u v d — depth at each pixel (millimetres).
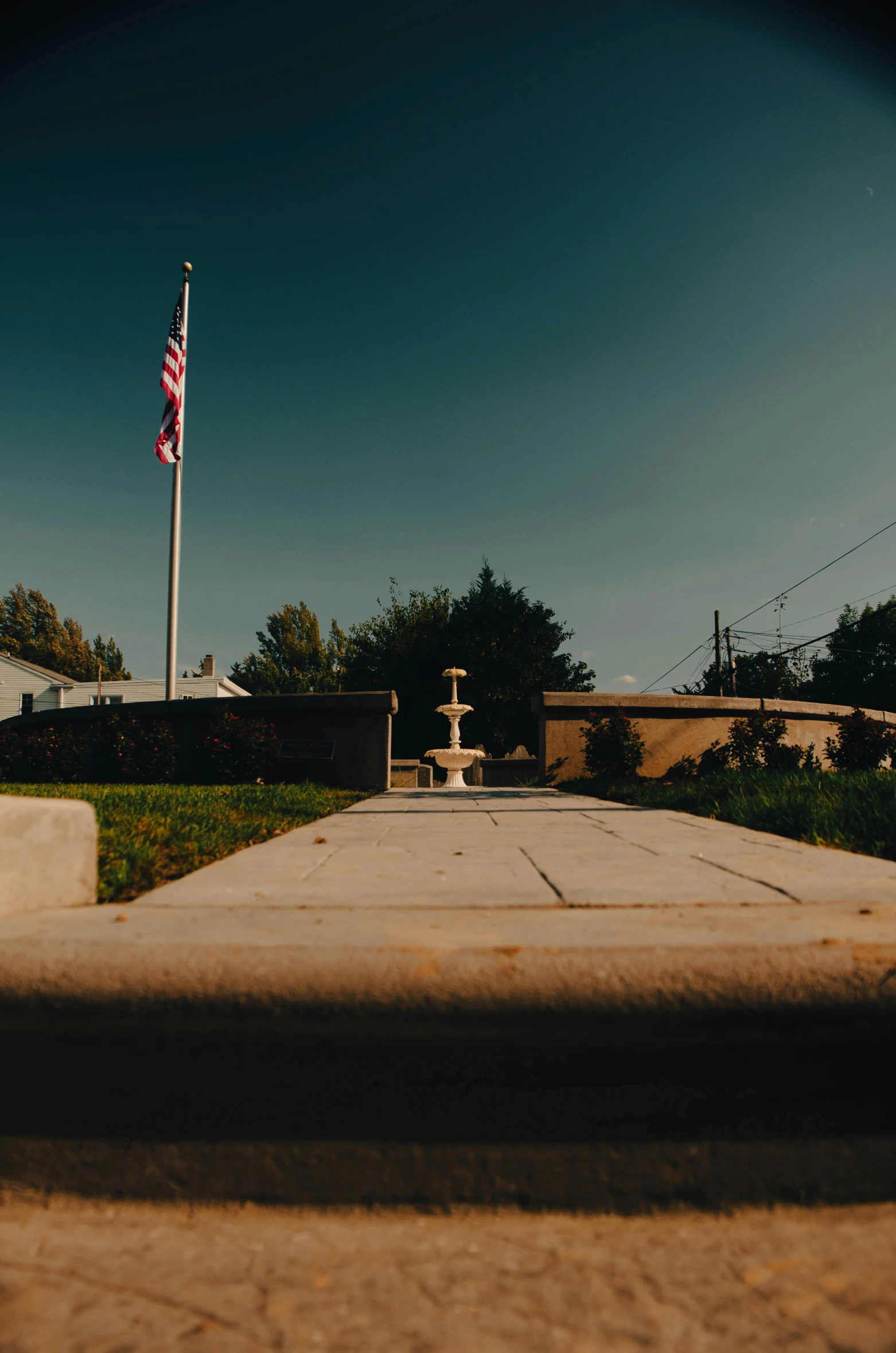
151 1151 1455
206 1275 1249
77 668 56125
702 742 9992
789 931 1657
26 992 1481
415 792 9148
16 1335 1100
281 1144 1439
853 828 3639
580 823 5051
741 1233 1350
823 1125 1448
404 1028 1441
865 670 43531
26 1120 1483
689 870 2855
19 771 10719
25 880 1976
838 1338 1079
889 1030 1482
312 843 4004
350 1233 1369
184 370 12672
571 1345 1072
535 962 1464
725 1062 1459
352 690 33062
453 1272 1251
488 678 28688
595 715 9680
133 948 1542
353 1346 1075
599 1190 1413
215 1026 1459
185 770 9883
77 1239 1357
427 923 1793
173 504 12039
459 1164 1420
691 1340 1079
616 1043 1453
